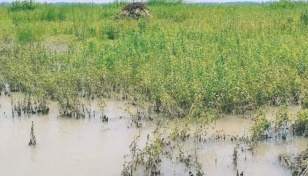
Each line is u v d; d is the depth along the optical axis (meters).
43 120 10.60
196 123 9.78
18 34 20.38
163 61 13.09
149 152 8.10
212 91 10.60
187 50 14.67
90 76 12.57
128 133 9.72
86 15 26.25
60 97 11.24
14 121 10.52
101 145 9.09
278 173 7.83
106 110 11.23
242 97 10.74
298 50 13.73
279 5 28.06
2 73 14.18
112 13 26.75
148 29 20.41
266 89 10.95
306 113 9.45
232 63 12.50
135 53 14.61
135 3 25.05
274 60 12.71
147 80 11.66
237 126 10.02
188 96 10.55
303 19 21.06
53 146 9.05
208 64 12.47
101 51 14.93
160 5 31.31
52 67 14.06
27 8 30.03
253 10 26.55
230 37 17.58
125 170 7.70
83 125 10.25
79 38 20.17
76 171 7.95
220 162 8.27
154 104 10.99
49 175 7.80
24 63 14.27
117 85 12.66
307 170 7.49
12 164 8.22
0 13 27.86
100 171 7.95
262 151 8.73
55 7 29.48
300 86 11.14
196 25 21.22
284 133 9.55
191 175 7.66
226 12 25.88
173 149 8.80
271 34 17.88
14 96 12.47
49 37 20.70
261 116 9.70
